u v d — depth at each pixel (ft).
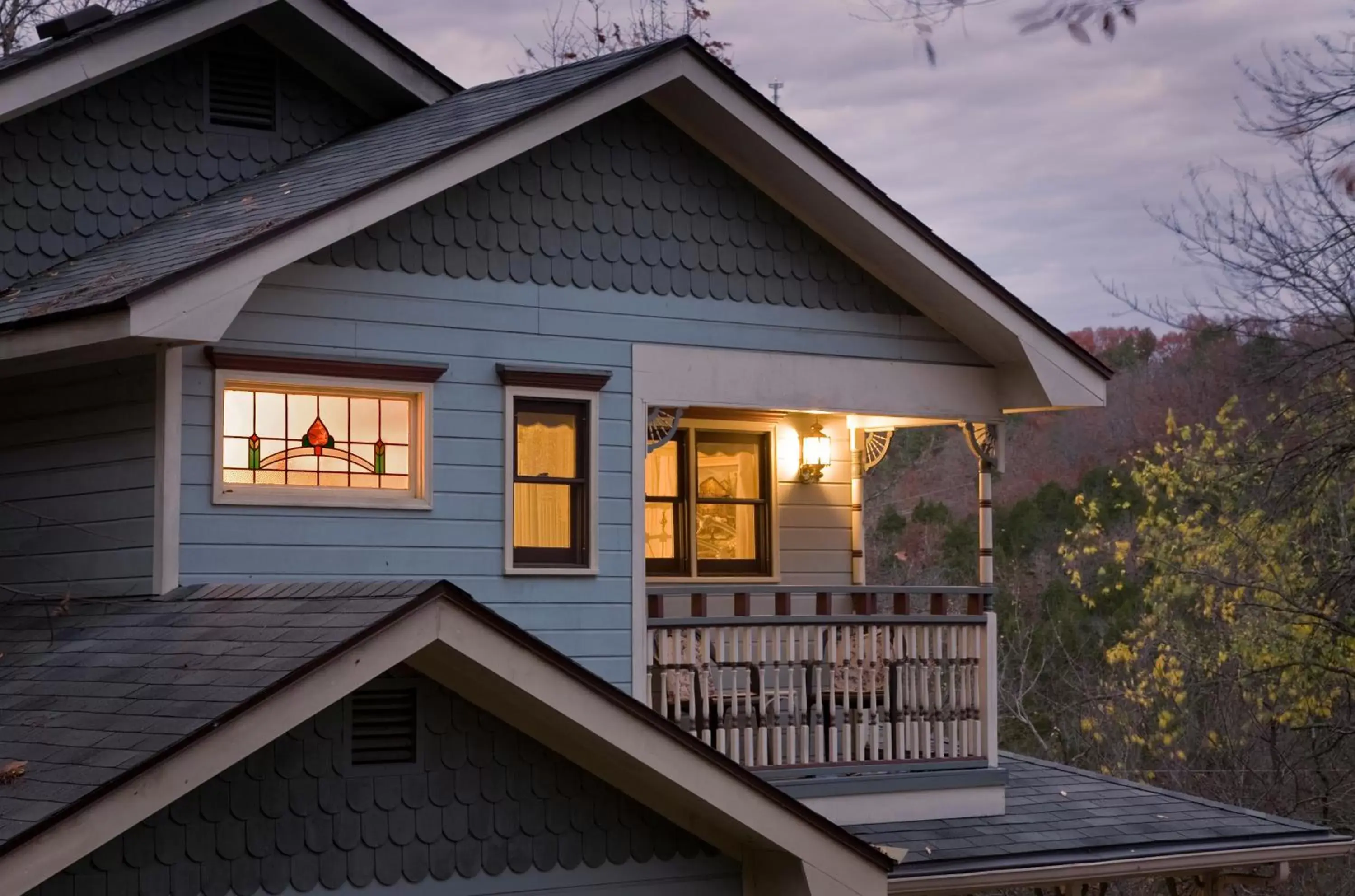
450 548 40.75
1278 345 69.77
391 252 40.47
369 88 48.03
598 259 43.14
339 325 39.65
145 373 38.09
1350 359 65.67
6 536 41.39
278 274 39.01
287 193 40.83
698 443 51.98
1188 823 47.16
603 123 43.47
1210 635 86.28
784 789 42.55
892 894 41.04
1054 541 106.52
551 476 42.50
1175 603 89.20
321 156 45.16
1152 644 90.17
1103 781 52.19
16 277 42.52
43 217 43.04
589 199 43.16
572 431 42.88
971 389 47.93
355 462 40.22
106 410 39.04
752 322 44.98
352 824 28.91
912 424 52.75
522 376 41.65
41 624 37.60
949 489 127.24
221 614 33.22
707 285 44.50
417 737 29.66
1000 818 45.70
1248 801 83.71
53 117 43.34
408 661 29.37
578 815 31.17
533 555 42.22
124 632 34.73
